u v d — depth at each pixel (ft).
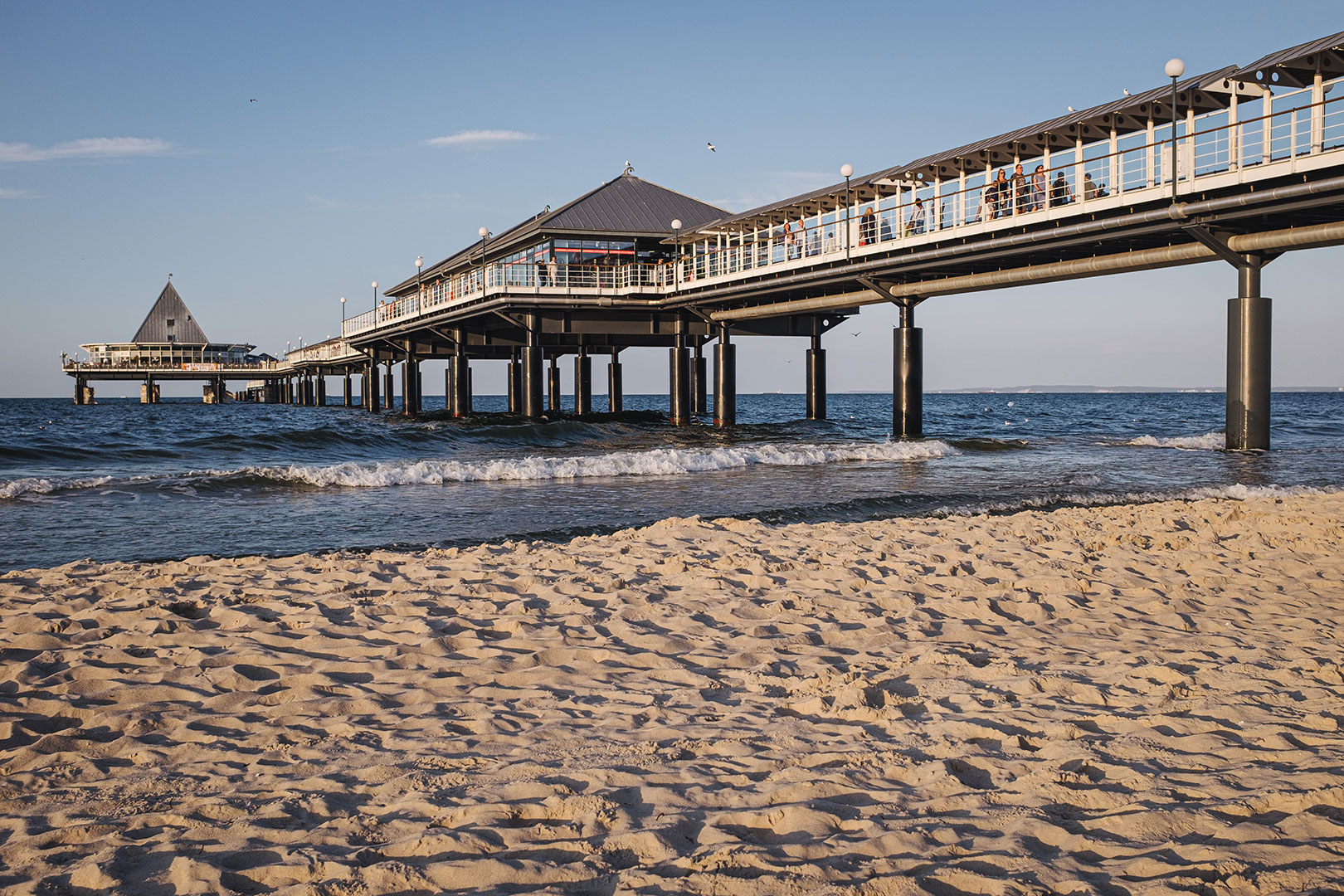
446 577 29.19
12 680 18.85
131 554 39.17
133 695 18.08
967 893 10.13
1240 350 74.74
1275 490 59.36
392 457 89.66
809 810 12.35
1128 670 19.03
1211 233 69.41
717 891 10.25
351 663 20.10
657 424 144.56
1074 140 79.51
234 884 10.73
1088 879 10.31
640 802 12.91
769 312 119.75
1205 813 11.94
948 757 14.44
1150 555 33.40
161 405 395.34
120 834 12.26
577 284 131.64
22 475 65.46
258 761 14.92
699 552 33.99
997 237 81.00
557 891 10.44
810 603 25.62
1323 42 61.21
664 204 141.69
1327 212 65.16
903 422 101.35
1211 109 70.18
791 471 73.61
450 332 160.04
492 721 16.53
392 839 11.99
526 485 64.34
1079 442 105.19
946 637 22.50
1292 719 15.89
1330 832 11.25
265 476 62.54
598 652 20.92
